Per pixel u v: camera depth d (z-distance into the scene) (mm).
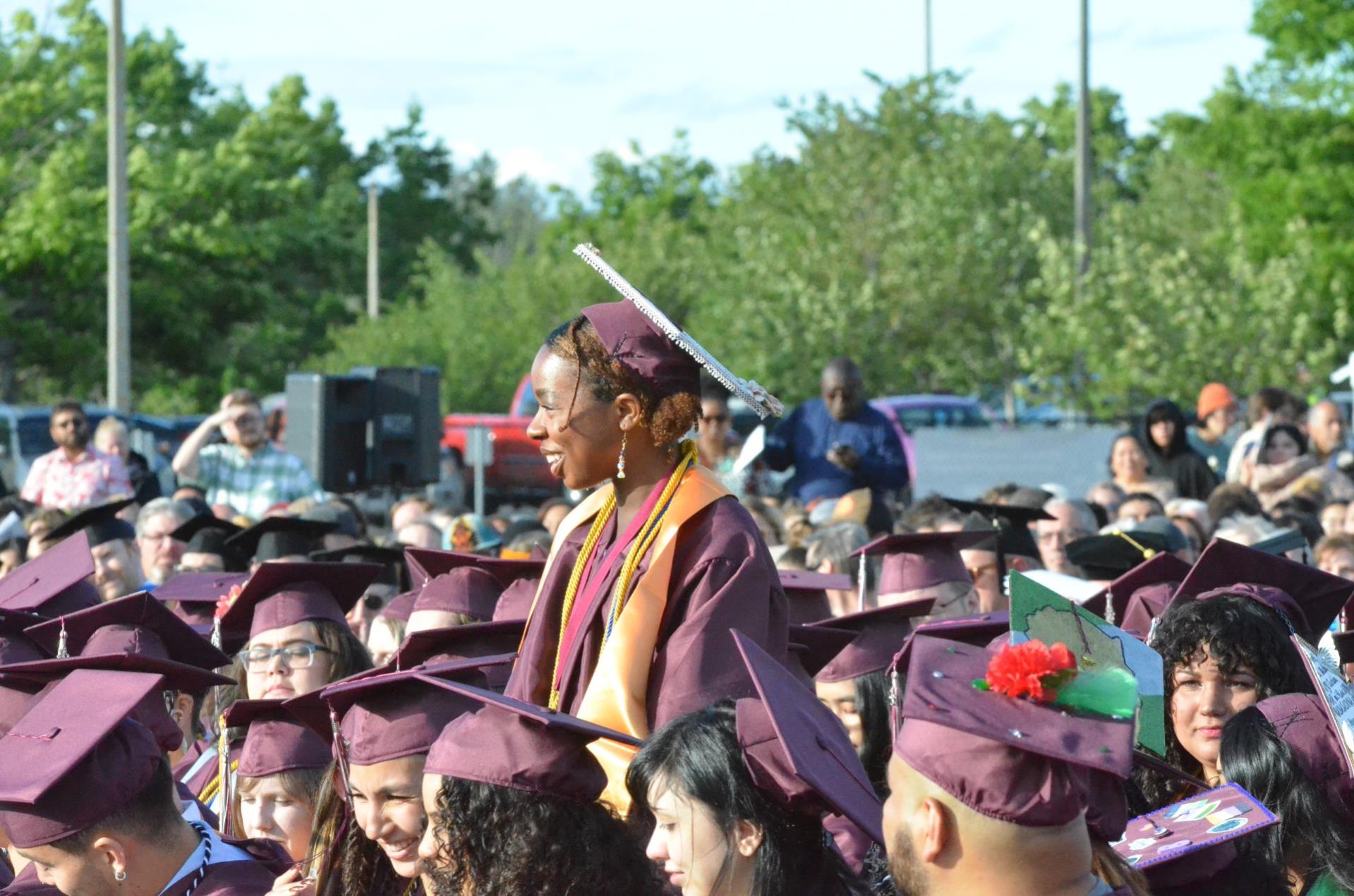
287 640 8578
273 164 53500
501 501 39438
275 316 66938
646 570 6418
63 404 18641
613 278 6648
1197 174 56000
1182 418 19141
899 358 43344
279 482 18406
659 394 6574
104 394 56562
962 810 4211
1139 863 5777
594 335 6594
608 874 5199
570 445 6590
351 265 81688
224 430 18469
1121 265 32938
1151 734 6172
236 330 60562
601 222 82312
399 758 5973
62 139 50312
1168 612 7273
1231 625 7020
